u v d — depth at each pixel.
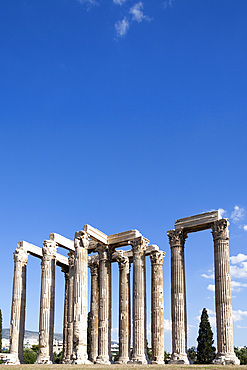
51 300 58.88
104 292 58.28
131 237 57.91
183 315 49.84
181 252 52.16
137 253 56.75
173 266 51.75
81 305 52.91
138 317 53.94
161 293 60.56
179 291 50.56
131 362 52.28
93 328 63.53
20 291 61.72
